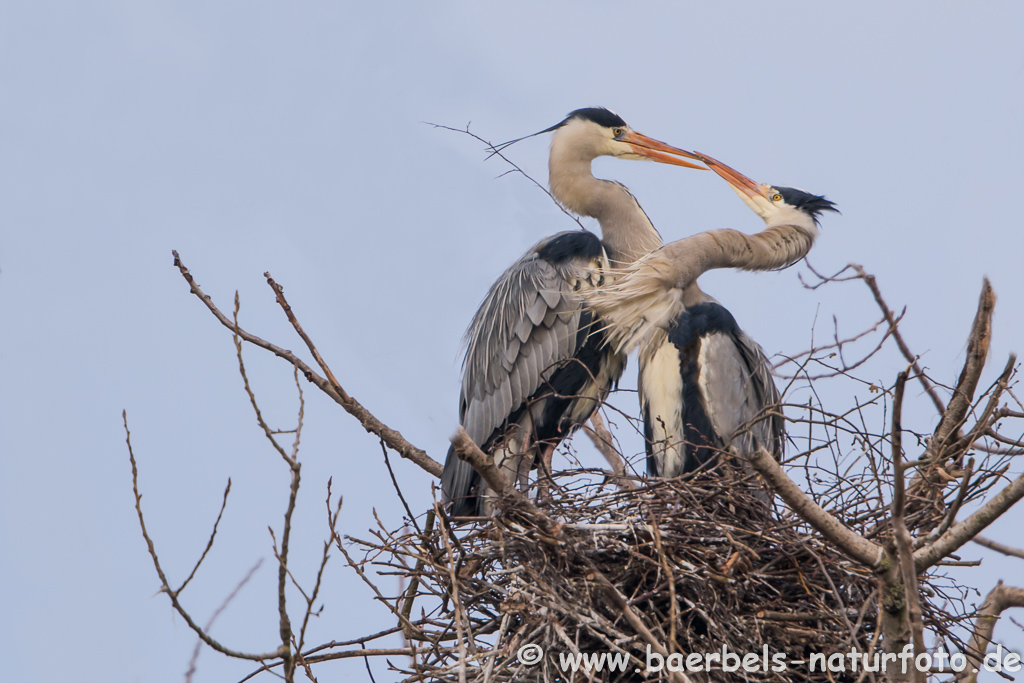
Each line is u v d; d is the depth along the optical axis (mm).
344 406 9680
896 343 9789
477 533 9586
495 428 13047
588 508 9602
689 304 11812
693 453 10969
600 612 8992
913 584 6906
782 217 12961
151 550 7598
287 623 7590
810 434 9664
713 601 8727
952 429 9953
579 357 12703
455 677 9156
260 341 9258
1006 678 9031
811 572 9047
